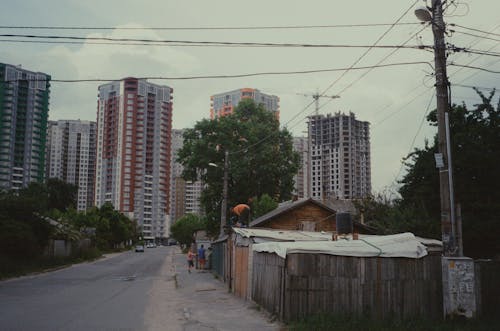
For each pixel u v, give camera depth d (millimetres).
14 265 29531
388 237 12500
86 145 173000
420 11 11422
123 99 155375
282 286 11633
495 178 14812
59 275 30312
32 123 123625
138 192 156000
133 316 12922
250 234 17359
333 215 30641
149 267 41375
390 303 11398
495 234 14586
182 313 13805
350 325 10141
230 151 51344
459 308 10898
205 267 38375
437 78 11531
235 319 12617
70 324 11219
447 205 11133
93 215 84312
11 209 33750
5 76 118938
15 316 12445
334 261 11305
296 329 9953
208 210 54188
